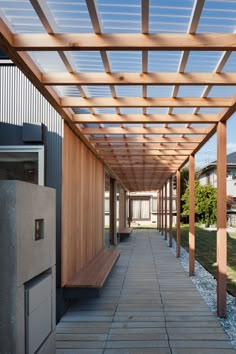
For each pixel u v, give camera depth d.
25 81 4.86
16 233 2.16
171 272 7.27
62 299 4.42
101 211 8.59
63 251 4.49
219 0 2.15
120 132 5.43
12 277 2.14
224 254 4.31
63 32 2.57
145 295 5.40
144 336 3.71
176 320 4.21
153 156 7.80
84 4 2.21
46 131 4.73
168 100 3.90
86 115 4.68
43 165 4.64
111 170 10.03
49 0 2.17
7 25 2.48
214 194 20.88
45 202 2.77
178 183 9.45
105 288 5.86
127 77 3.25
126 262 8.58
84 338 3.66
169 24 2.43
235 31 2.52
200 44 2.53
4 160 4.77
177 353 3.28
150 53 2.87
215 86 3.43
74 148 5.35
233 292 5.48
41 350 2.54
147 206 24.81
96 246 7.66
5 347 2.11
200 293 5.50
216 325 4.03
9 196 2.17
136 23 2.44
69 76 3.27
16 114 4.81
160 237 15.20
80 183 5.79
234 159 28.62
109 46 2.55
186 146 6.71
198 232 17.34
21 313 2.20
